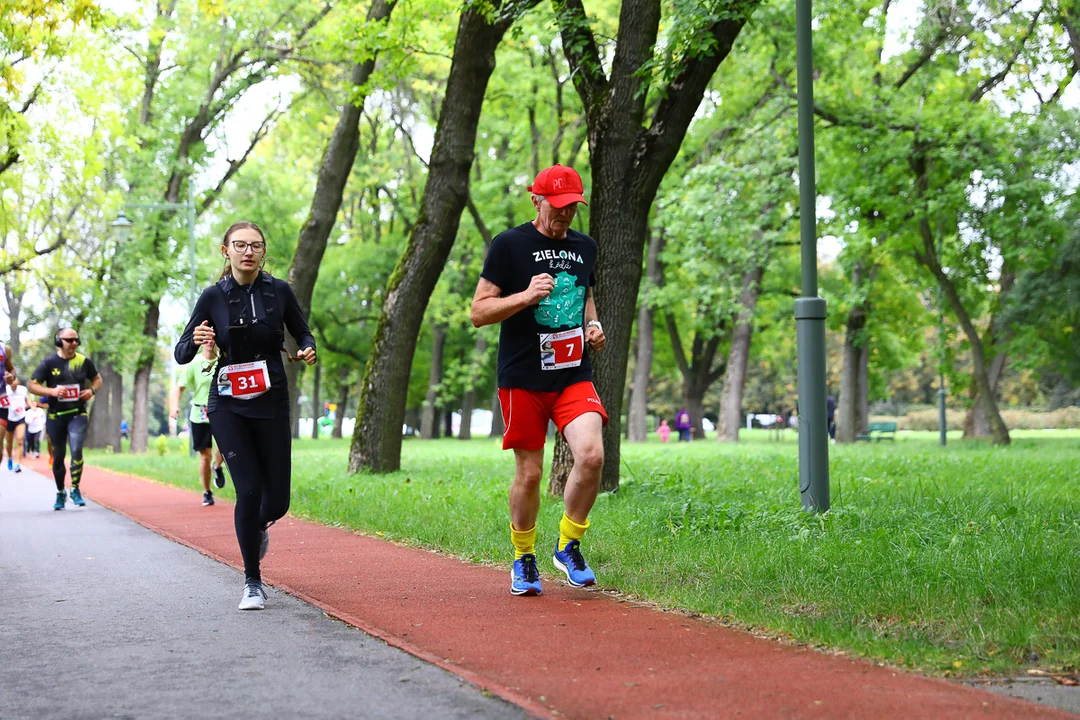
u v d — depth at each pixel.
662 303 42.03
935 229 32.78
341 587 7.43
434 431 63.47
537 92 32.84
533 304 6.51
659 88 12.18
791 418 85.94
